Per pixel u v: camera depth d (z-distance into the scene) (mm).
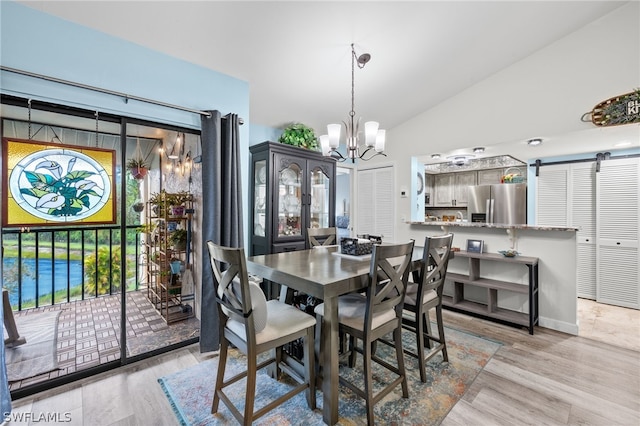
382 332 1695
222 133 2576
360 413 1669
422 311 1988
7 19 1688
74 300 3461
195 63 2475
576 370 2105
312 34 2375
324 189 3768
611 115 2623
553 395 1820
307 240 3498
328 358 1580
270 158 3172
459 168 5699
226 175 2525
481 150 3725
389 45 2637
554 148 3576
